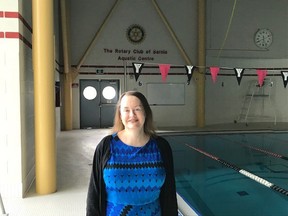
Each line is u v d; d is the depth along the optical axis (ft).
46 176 11.09
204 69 32.12
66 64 28.86
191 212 9.16
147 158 4.52
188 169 15.92
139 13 32.01
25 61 11.52
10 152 10.62
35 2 10.69
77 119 31.50
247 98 34.91
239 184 13.19
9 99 10.58
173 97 33.09
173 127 31.94
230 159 18.22
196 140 24.89
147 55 32.40
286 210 10.19
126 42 32.01
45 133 11.02
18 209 9.59
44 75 10.93
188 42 32.89
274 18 34.14
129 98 4.66
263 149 21.12
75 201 10.28
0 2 10.32
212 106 34.17
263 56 34.47
